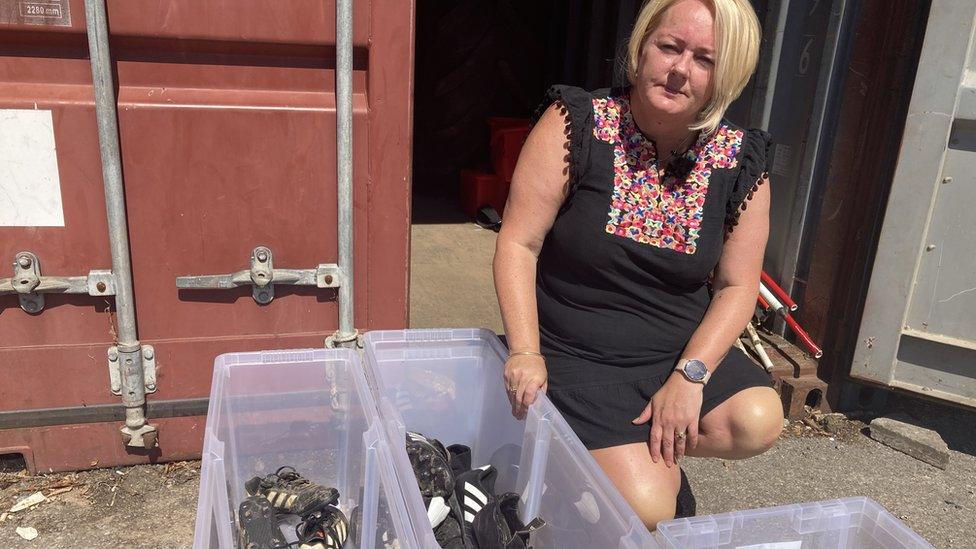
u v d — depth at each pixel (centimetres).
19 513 219
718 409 181
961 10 254
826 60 298
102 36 196
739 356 195
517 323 175
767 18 334
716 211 176
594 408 177
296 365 193
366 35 214
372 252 233
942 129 264
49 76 203
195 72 211
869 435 298
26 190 206
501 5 580
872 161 287
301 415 197
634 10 488
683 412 169
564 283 184
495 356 198
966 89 259
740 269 183
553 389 183
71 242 213
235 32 208
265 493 184
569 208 177
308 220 226
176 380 232
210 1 204
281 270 226
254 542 166
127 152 209
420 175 614
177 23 204
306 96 219
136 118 206
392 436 154
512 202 180
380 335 198
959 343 280
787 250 326
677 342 183
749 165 175
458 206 577
